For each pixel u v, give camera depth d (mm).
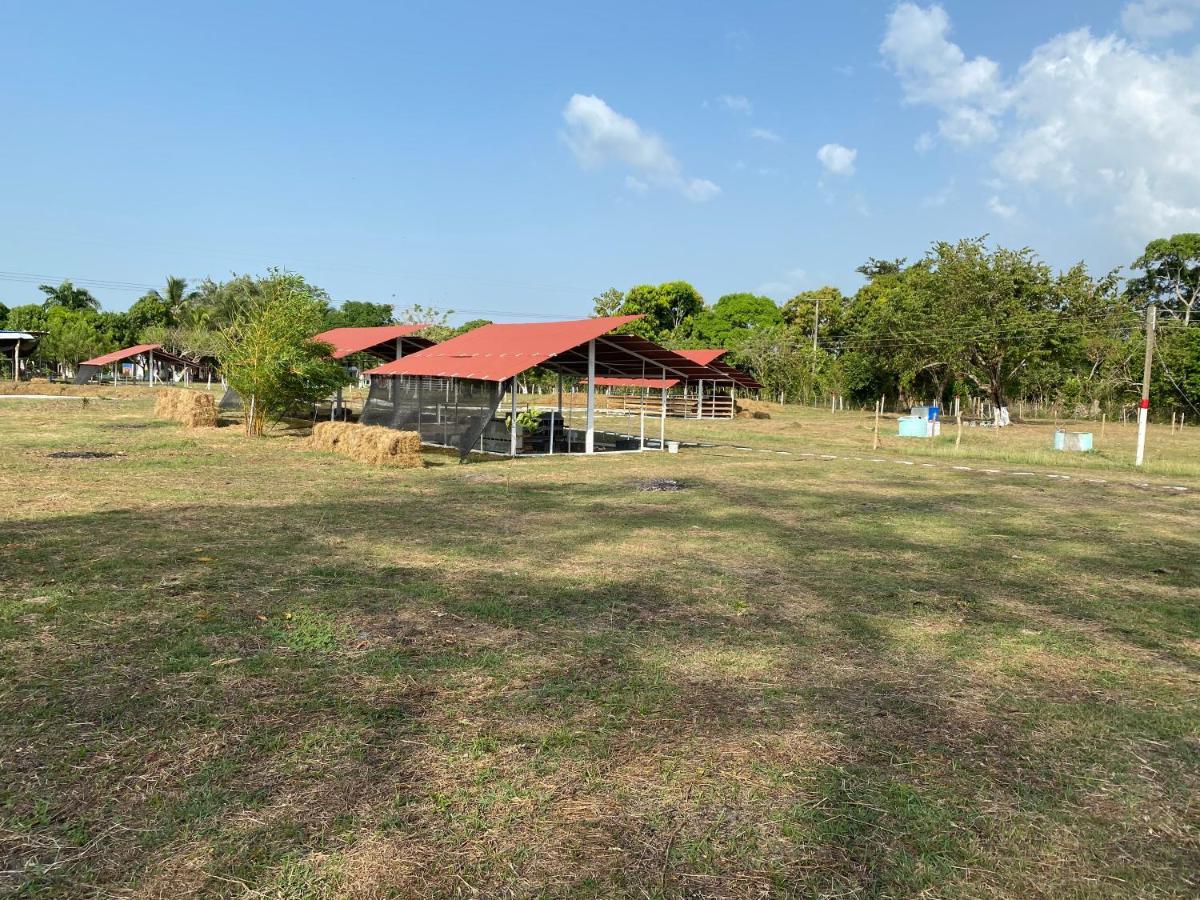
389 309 78000
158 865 2520
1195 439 27266
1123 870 2654
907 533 8688
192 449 15297
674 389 39531
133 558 6395
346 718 3609
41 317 70062
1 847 2584
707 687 4109
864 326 44656
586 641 4754
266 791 2977
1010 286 34094
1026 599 6059
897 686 4215
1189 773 3352
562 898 2424
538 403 43406
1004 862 2680
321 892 2414
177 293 65500
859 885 2531
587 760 3293
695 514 9641
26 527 7590
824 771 3260
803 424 32812
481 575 6262
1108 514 10562
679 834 2785
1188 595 6312
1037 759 3436
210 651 4375
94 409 26812
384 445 13578
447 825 2795
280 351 18047
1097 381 39781
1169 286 54844
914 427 26391
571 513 9484
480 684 4055
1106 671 4535
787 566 6910
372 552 6965
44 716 3529
